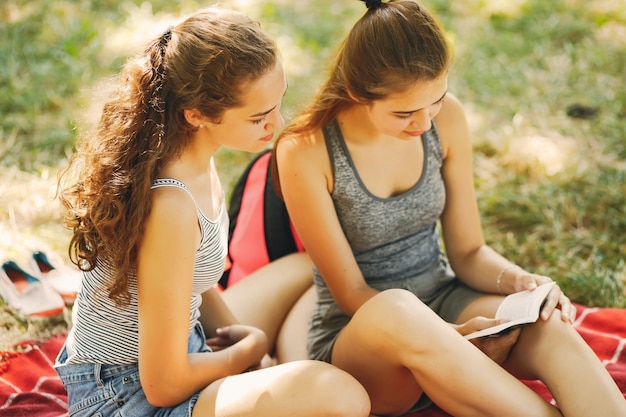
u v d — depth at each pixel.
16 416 2.42
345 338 2.20
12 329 2.84
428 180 2.38
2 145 3.86
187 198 1.93
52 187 3.57
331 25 5.07
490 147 3.93
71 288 3.00
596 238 3.31
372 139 2.31
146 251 1.91
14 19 4.95
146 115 1.94
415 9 2.08
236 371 2.18
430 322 2.03
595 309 2.87
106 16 5.08
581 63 4.59
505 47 4.79
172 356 1.97
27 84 4.34
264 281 2.82
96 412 2.08
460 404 2.02
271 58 1.93
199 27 1.92
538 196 3.56
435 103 2.14
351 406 1.94
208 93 1.89
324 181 2.32
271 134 2.02
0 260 3.15
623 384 2.42
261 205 2.92
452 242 2.54
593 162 3.77
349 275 2.34
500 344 2.15
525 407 2.00
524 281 2.33
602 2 5.25
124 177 1.91
